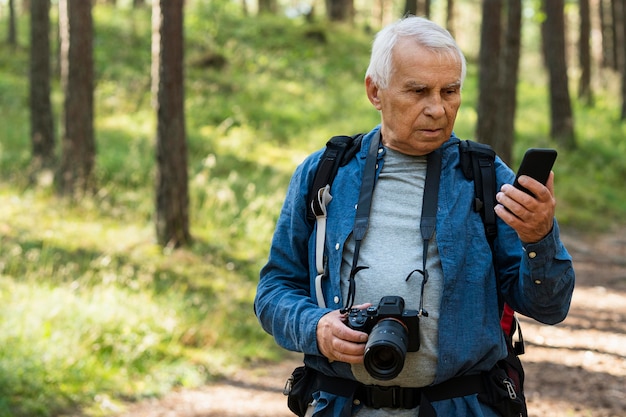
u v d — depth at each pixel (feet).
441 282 7.17
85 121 37.55
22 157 43.04
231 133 54.03
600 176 58.95
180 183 32.45
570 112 64.49
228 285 29.66
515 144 61.36
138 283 26.27
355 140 7.88
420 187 7.48
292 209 7.96
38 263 27.25
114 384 20.27
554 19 64.13
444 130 7.32
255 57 76.54
